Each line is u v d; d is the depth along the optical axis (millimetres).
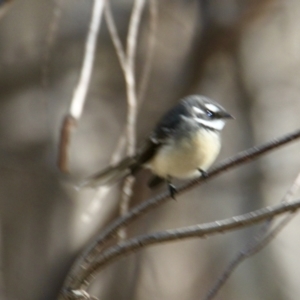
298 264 13484
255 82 13273
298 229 13852
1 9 7922
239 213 13070
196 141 8000
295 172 13070
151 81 12492
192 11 12875
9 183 12969
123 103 13469
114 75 13312
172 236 5973
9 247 12523
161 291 12492
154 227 12445
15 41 13203
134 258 12039
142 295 12242
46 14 13203
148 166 8305
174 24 12859
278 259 13328
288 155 13203
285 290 12938
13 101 13141
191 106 8289
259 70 13375
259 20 12680
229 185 13203
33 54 13188
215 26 11930
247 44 12914
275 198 13156
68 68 13203
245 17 11961
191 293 12898
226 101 12984
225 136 13117
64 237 12492
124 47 12938
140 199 10609
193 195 13109
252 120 13141
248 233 12938
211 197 13133
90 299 7035
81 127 13359
